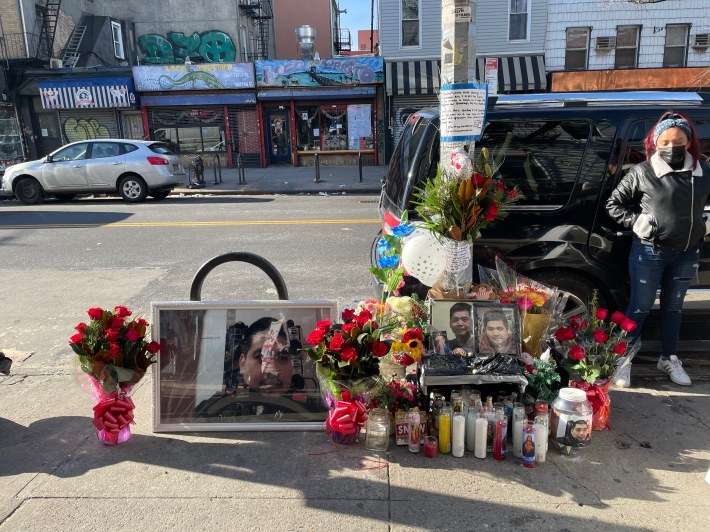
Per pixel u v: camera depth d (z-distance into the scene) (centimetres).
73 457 306
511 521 251
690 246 356
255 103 2056
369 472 289
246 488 277
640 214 356
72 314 559
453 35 336
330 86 1994
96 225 1058
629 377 384
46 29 2111
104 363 307
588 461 296
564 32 1825
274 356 334
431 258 335
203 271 362
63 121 2116
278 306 335
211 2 2358
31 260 788
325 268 716
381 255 395
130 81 1998
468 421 305
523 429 293
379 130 2066
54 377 413
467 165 337
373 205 1271
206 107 2081
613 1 1605
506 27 1838
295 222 1052
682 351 443
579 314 387
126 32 2394
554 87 1803
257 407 330
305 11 3338
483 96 345
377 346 303
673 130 335
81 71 2000
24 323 534
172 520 255
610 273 390
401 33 1909
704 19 1772
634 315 377
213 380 332
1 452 311
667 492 270
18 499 270
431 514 256
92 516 257
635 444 312
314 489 276
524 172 384
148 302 594
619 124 379
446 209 340
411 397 324
